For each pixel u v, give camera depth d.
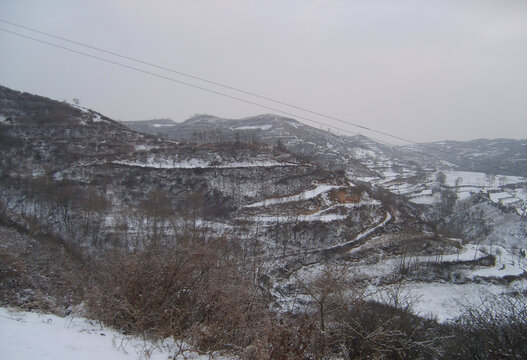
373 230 60.50
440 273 50.16
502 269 54.06
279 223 53.56
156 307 8.63
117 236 32.03
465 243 66.31
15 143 71.00
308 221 56.31
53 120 88.12
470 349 11.43
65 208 47.97
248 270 12.21
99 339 6.92
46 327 7.05
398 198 85.81
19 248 28.12
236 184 71.44
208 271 10.05
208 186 69.50
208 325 8.40
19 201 49.00
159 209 46.44
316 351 7.95
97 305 8.77
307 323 8.61
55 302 9.97
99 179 65.50
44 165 66.44
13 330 6.41
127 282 9.06
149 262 9.54
